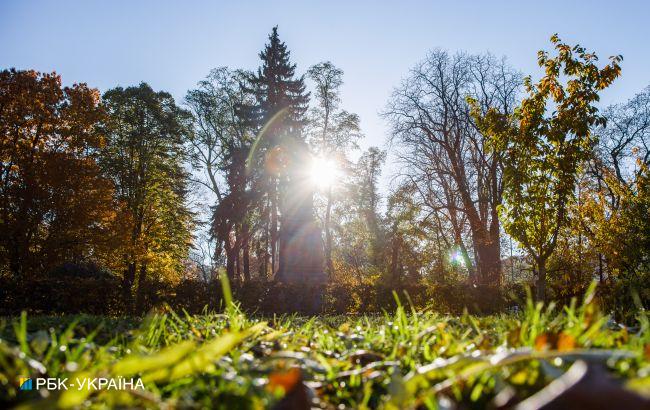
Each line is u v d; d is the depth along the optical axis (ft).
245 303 58.80
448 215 95.30
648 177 45.70
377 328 10.26
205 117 118.21
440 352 6.37
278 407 3.94
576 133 33.76
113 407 4.03
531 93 35.88
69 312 50.52
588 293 6.30
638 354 4.16
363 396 5.00
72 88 71.67
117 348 7.36
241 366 5.34
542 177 34.47
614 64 33.27
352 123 116.98
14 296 49.06
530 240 35.35
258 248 118.32
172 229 103.91
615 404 2.52
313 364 5.54
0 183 64.85
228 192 113.50
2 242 62.69
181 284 57.47
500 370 4.51
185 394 4.32
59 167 65.10
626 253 41.93
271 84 118.21
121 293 53.36
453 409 3.53
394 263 94.02
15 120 66.44
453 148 97.35
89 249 69.51
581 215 46.93
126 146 94.53
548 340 4.71
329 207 121.39
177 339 9.52
